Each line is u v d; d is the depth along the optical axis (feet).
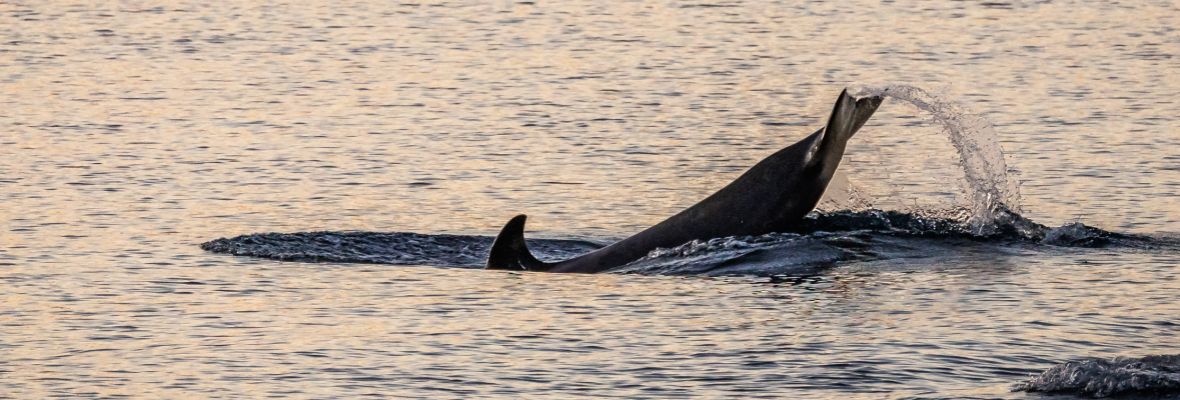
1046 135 305.32
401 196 257.75
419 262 204.95
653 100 355.56
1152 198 248.93
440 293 182.80
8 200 246.27
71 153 290.97
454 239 221.46
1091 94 352.49
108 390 142.31
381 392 140.46
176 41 444.96
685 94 363.35
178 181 266.98
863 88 209.87
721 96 360.69
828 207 220.84
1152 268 194.18
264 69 400.06
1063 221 232.12
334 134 316.19
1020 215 219.41
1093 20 478.18
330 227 232.73
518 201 254.06
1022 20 479.41
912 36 450.71
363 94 364.58
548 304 176.14
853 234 209.46
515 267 199.93
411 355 153.07
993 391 137.28
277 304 176.96
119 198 250.78
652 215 244.22
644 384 142.20
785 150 211.82
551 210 247.29
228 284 188.03
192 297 180.55
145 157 288.92
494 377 144.87
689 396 138.31
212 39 449.48
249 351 155.33
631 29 469.57
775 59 414.82
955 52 419.95
